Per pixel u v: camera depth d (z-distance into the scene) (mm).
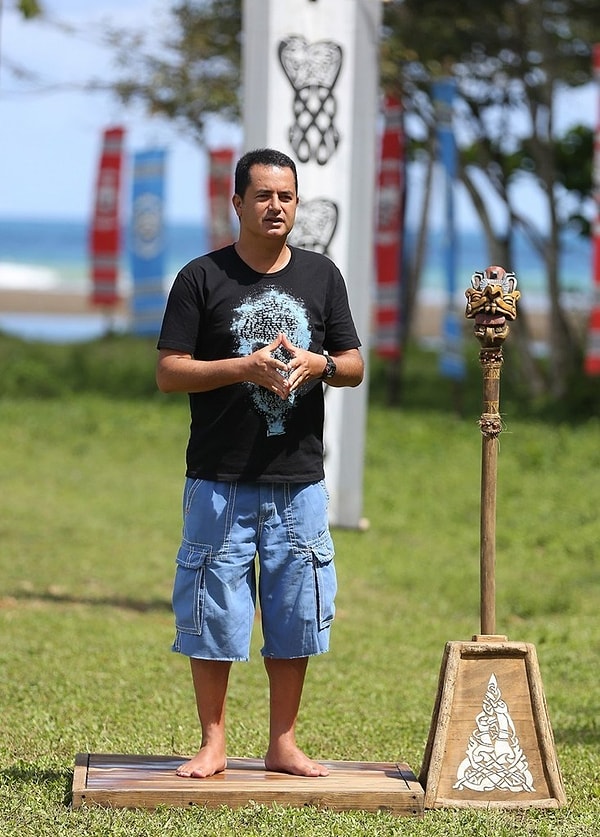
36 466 38406
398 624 21297
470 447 42469
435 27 49844
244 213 10961
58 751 12891
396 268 48438
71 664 17359
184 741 13453
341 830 10133
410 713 15258
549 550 28281
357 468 22578
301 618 11055
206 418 10977
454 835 10094
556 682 17547
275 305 10961
